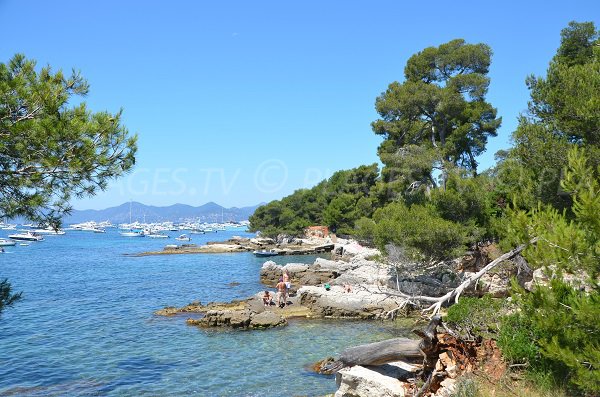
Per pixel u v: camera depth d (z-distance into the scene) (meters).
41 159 12.09
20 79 12.29
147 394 18.88
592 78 17.19
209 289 51.16
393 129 59.69
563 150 16.81
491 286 30.23
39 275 65.12
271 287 52.22
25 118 12.54
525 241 10.45
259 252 95.56
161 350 25.77
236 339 28.06
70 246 138.88
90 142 12.65
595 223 8.69
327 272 52.34
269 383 19.92
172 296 46.38
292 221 122.00
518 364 12.10
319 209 119.94
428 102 55.91
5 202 12.45
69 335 29.64
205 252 106.94
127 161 13.71
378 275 42.62
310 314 34.69
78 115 13.15
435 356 13.09
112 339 28.45
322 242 103.75
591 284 9.42
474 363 12.77
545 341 9.60
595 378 8.52
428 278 34.94
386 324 31.27
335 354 24.25
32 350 25.97
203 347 26.30
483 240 35.81
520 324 12.82
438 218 35.03
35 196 12.28
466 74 57.56
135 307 40.00
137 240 179.12
